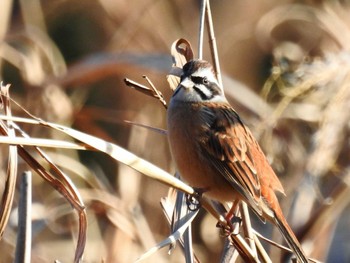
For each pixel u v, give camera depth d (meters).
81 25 15.95
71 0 15.88
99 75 11.65
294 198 10.77
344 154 11.45
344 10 14.60
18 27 14.45
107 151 7.16
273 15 15.55
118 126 14.07
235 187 9.21
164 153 13.39
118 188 12.02
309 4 15.73
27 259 7.10
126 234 11.32
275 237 10.77
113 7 15.23
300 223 10.55
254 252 7.96
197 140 9.34
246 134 9.58
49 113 12.66
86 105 14.52
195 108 9.43
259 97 12.45
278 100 13.16
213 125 9.42
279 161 11.46
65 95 12.87
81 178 12.05
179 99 9.43
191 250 8.06
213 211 8.26
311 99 11.55
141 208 12.49
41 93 12.62
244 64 16.08
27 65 12.87
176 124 9.34
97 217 11.86
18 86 14.71
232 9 16.84
